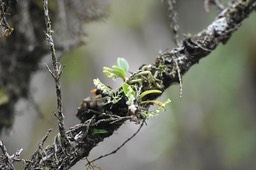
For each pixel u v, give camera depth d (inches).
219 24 89.2
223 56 249.6
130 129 285.0
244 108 260.5
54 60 68.6
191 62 84.0
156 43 289.4
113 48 280.1
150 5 279.7
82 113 74.5
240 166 262.8
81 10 122.2
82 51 254.5
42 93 218.7
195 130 273.0
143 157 301.9
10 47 123.0
